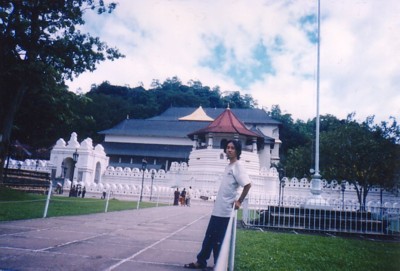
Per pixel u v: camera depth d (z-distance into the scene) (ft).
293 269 19.02
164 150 233.35
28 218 33.45
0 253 16.56
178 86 456.86
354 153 120.26
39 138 96.58
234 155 16.96
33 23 65.77
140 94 391.65
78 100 83.30
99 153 156.76
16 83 69.62
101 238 23.62
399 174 111.55
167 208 72.23
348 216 46.52
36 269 14.08
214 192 130.00
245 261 20.18
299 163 176.45
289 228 45.98
